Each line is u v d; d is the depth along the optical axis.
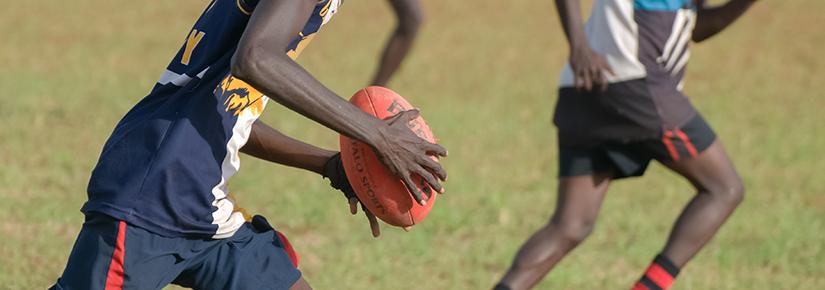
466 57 50.66
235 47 11.84
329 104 10.84
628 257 23.19
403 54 33.16
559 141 18.09
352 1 64.81
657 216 26.45
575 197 17.86
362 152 12.12
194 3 64.44
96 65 46.84
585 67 17.39
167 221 11.70
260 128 13.38
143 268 11.75
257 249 12.61
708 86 45.28
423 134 11.96
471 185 28.73
